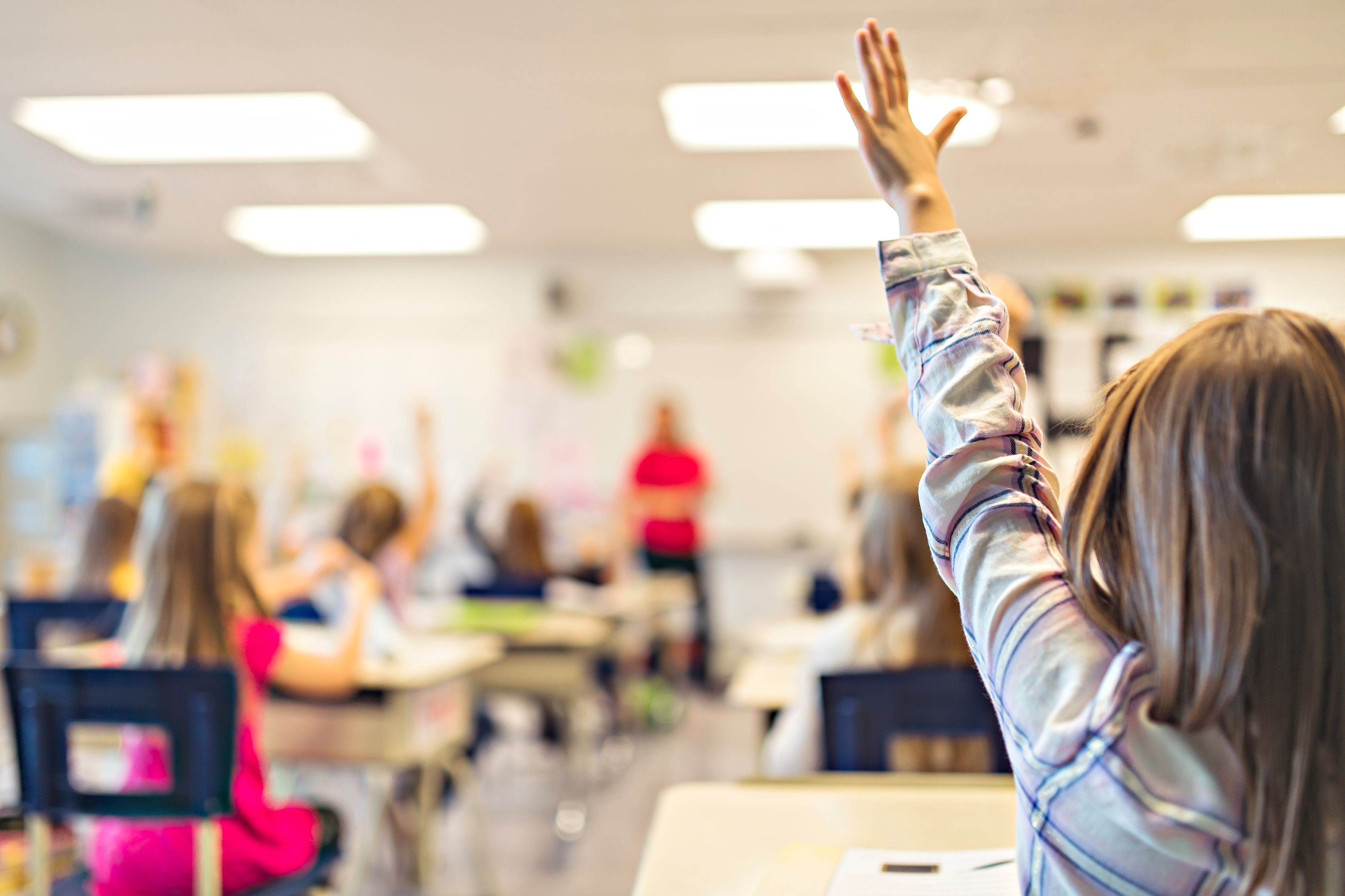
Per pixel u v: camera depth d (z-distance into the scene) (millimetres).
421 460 3688
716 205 5570
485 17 3234
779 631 3279
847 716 1650
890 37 790
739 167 4852
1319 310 647
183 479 2004
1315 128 4059
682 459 6551
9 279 6758
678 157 4699
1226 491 573
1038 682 604
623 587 5297
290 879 1922
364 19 3254
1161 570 585
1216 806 554
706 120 4203
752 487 6992
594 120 4207
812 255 6863
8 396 6750
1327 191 4988
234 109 4125
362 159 4777
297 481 6582
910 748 1767
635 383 7102
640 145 4523
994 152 4457
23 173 5055
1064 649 603
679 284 7078
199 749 1732
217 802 1730
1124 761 566
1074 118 3920
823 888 853
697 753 4910
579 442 7121
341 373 7250
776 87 3814
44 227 7016
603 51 3488
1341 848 550
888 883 859
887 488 1989
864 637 1932
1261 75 3500
